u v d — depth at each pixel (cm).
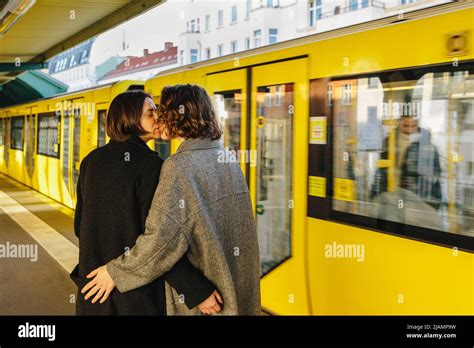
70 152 1138
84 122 1040
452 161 313
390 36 350
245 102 493
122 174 226
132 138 237
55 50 1459
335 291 393
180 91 228
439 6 326
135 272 214
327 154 402
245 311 232
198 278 215
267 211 466
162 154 677
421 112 331
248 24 2712
